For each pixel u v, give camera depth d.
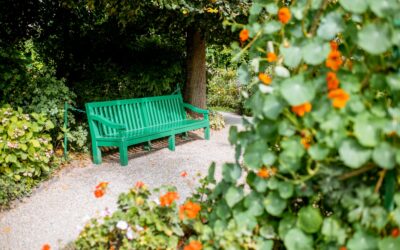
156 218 2.39
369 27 1.56
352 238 1.67
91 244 2.34
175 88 7.30
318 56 1.69
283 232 1.92
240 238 1.95
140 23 6.61
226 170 2.06
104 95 6.26
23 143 4.19
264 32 1.91
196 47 7.26
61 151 5.19
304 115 1.72
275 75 1.86
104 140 5.12
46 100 4.97
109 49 6.75
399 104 1.62
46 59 6.57
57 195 4.12
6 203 3.87
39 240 3.19
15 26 6.44
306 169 1.88
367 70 1.71
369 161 1.67
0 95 4.88
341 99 1.55
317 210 1.81
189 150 5.97
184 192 4.12
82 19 6.76
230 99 10.34
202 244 2.14
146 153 5.78
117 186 4.36
